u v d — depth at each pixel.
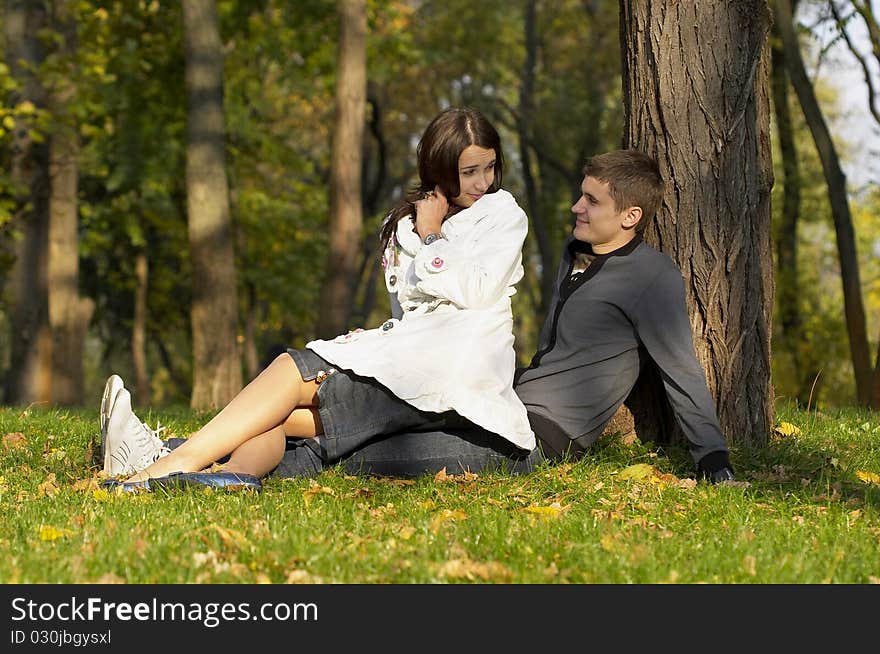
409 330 6.80
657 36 8.09
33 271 28.00
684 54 8.03
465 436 6.93
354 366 6.65
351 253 23.94
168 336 46.69
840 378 32.16
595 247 7.42
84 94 23.91
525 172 41.28
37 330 28.25
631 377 7.35
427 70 41.88
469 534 5.31
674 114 8.04
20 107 22.22
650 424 8.05
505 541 5.14
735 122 7.98
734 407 8.04
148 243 39.53
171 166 30.45
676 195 8.05
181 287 42.81
